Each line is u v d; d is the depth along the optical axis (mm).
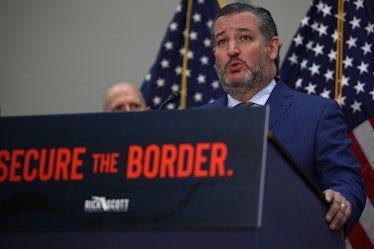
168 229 2373
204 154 2434
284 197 2609
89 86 8266
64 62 8398
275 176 2529
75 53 8398
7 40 8578
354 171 3865
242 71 4297
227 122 2457
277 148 2549
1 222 2562
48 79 8383
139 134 2535
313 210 2977
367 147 6914
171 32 7699
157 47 8211
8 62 8523
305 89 7152
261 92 4418
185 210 2375
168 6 8312
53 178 2580
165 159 2471
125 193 2469
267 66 4395
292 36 7770
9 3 8688
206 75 7543
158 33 8250
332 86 7129
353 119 7004
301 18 7820
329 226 3189
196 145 2455
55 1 8586
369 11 7375
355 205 3500
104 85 8219
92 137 2594
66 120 2650
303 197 2840
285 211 2609
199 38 7672
